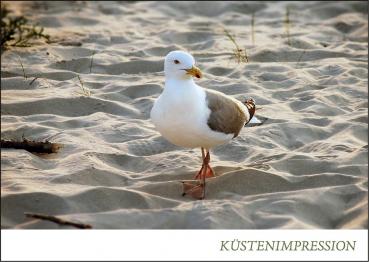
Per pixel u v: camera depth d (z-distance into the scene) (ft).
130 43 54.03
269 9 64.49
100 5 66.13
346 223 26.63
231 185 29.45
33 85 43.65
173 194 29.01
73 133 35.81
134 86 43.21
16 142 33.24
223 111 29.12
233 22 61.16
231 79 44.45
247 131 36.04
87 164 30.91
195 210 26.84
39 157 32.65
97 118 38.24
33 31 52.85
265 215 26.76
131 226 26.03
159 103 28.96
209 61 49.11
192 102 28.27
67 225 25.77
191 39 55.93
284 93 42.65
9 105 39.27
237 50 51.31
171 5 66.08
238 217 26.45
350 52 50.98
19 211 27.07
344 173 30.40
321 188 28.58
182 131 28.68
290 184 29.53
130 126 36.83
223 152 33.81
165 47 52.44
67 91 42.42
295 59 50.08
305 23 60.34
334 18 62.08
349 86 43.29
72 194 27.78
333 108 39.65
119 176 30.48
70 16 61.00
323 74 46.26
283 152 33.06
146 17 62.54
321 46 53.06
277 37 55.62
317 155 32.81
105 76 45.83
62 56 50.24
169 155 33.12
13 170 30.73
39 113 39.29
